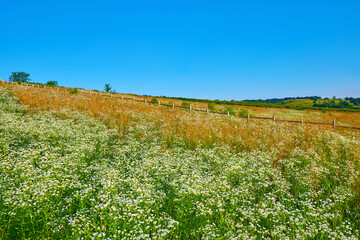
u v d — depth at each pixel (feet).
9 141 29.78
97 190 20.26
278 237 15.11
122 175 23.82
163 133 43.68
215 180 22.84
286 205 20.36
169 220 16.19
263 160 29.27
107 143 37.50
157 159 26.68
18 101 64.44
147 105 89.97
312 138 46.52
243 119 74.90
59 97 75.61
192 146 38.83
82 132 40.34
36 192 15.72
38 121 42.14
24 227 14.56
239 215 18.58
